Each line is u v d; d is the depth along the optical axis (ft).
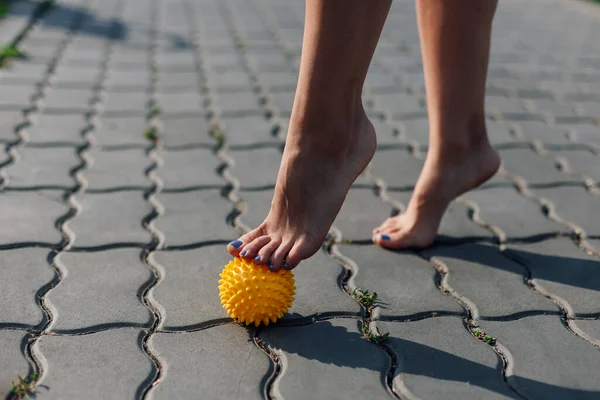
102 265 3.74
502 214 4.41
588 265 3.89
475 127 3.90
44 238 3.94
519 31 10.21
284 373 3.05
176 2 11.61
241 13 10.85
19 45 8.03
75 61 7.55
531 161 5.24
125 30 9.20
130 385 2.97
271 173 4.90
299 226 3.33
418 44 9.11
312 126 3.28
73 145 5.21
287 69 7.60
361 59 3.24
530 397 2.99
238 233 4.10
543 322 3.43
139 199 4.45
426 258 3.92
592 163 5.23
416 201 3.97
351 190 4.69
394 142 5.52
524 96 6.92
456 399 2.96
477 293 3.62
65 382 2.97
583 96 6.97
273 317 3.28
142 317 3.35
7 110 5.83
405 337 3.29
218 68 7.56
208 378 3.02
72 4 10.77
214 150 5.26
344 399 2.94
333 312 3.43
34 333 3.23
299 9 11.38
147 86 6.81
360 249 3.98
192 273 3.70
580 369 3.14
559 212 4.47
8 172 4.70
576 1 13.03
